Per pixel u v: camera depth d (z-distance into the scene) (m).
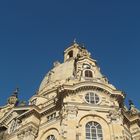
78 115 56.59
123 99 62.16
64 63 91.56
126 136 61.19
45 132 60.19
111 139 54.09
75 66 83.50
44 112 63.72
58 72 88.31
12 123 68.19
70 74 84.25
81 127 55.00
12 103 85.06
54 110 62.59
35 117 63.41
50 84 85.00
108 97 61.03
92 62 78.69
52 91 81.25
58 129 58.09
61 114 58.19
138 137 63.16
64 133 53.25
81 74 71.31
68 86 60.41
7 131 67.06
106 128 55.84
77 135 53.47
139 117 67.25
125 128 62.44
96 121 56.53
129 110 75.75
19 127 63.72
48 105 63.94
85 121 56.12
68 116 55.69
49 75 89.69
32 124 61.31
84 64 77.31
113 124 56.06
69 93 59.91
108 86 61.81
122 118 58.88
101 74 77.94
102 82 65.25
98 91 61.41
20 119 64.69
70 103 57.81
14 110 68.56
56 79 85.25
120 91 61.75
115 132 54.81
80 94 60.31
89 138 53.91
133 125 65.56
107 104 59.47
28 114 63.84
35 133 60.72
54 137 58.09
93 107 58.22
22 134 61.00
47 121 61.59
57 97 62.12
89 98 60.16
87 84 61.16
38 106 67.50
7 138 64.62
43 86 87.94
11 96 86.88
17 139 61.56
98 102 59.66
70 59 92.50
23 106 67.19
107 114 57.84
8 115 69.44
